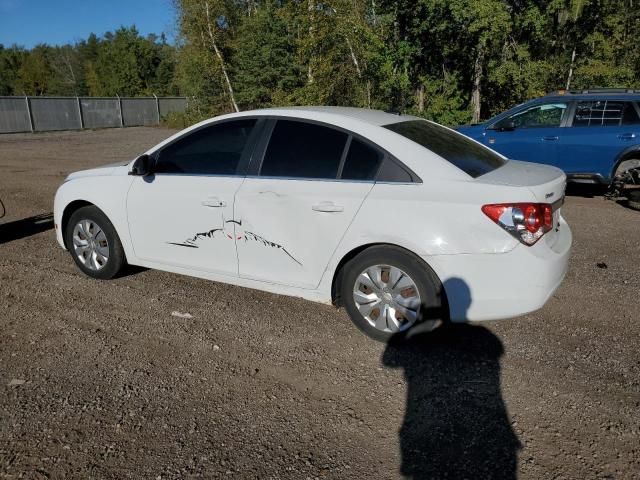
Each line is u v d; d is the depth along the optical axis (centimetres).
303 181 406
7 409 320
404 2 1320
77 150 1953
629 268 561
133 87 5403
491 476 265
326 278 405
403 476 267
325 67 1484
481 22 1257
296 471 271
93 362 376
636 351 386
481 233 353
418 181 375
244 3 2564
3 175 1292
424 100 1482
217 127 456
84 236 530
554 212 382
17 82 6862
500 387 343
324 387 346
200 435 298
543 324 431
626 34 1546
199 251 461
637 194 823
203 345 400
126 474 268
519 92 1441
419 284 373
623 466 271
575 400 327
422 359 379
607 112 871
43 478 265
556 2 1316
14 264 589
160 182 472
